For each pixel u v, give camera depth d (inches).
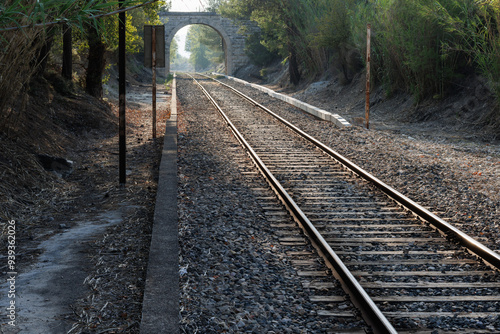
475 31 629.3
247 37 2315.5
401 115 795.4
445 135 622.5
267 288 197.5
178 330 154.3
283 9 1392.7
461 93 717.3
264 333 161.8
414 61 738.2
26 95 378.9
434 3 653.3
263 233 265.3
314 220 287.6
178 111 889.5
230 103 1042.7
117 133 619.8
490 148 534.3
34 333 155.9
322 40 1117.7
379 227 275.7
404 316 174.6
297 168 427.5
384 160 456.4
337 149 519.8
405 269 220.1
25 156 358.3
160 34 557.6
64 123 557.3
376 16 881.5
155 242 232.1
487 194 339.9
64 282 196.5
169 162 424.8
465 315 175.8
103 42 731.4
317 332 165.5
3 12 170.4
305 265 223.3
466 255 234.4
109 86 1204.5
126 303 179.8
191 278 198.8
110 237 252.5
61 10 180.4
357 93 1060.5
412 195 343.6
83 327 161.2
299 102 939.3
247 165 437.4
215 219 280.1
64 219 285.6
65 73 705.6
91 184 370.9
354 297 187.0
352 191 354.0
